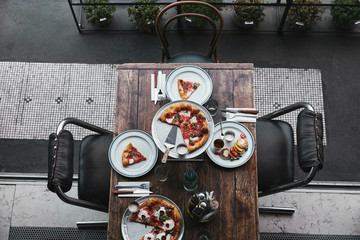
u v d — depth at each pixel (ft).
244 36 11.91
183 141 6.43
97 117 10.96
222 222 6.48
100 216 9.77
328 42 11.80
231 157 6.75
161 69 7.59
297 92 11.15
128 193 6.63
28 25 12.18
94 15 11.35
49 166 6.82
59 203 9.89
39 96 11.19
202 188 6.67
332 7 11.43
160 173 6.73
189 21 11.58
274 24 11.98
